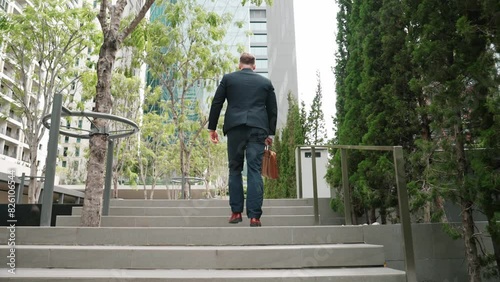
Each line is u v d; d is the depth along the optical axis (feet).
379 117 17.06
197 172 86.79
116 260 9.43
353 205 19.33
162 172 88.07
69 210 21.26
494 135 10.64
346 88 20.93
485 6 10.78
